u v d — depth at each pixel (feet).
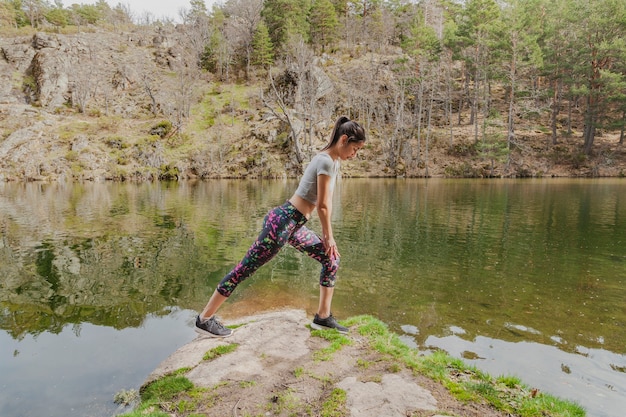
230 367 9.10
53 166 122.62
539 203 52.24
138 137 142.10
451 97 155.22
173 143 140.36
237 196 66.90
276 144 135.64
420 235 31.81
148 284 19.04
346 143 8.99
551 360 11.39
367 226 36.11
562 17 127.03
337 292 17.85
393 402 7.32
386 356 9.42
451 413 7.02
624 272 21.06
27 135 132.57
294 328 11.35
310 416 7.02
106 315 14.85
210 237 31.14
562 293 17.65
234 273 10.05
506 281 19.53
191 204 55.06
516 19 121.70
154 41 225.76
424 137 135.13
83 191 82.64
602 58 114.62
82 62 190.19
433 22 204.33
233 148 137.90
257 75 199.62
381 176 118.73
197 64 206.49
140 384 9.52
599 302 16.44
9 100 162.71
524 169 114.62
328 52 198.29
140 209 49.78
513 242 28.99
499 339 12.84
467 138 132.67
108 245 28.22
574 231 33.17
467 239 30.25
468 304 16.24
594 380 10.29
